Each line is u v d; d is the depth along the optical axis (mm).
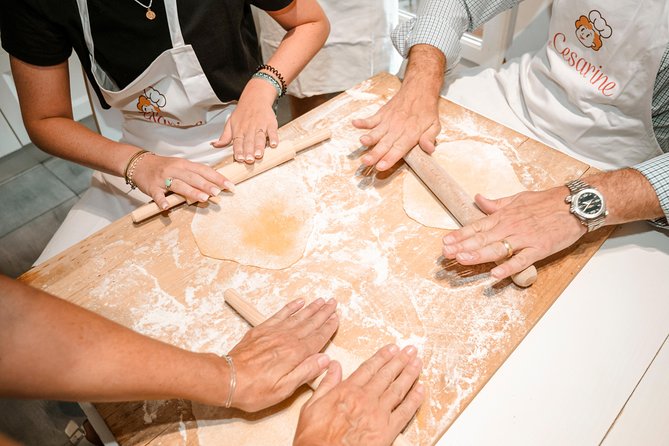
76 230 1329
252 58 1472
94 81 1307
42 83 1196
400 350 786
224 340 834
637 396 755
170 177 1055
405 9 2473
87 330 604
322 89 2090
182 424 746
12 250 2105
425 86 1204
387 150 1076
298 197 1054
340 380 748
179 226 1015
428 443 707
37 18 1110
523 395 761
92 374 595
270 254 952
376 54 2000
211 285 912
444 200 1000
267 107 1233
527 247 877
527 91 1382
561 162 1091
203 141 1434
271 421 745
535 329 836
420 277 900
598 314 852
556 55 1279
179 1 1137
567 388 767
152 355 651
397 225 991
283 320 813
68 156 1224
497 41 1941
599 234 962
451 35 1319
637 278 904
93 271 942
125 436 737
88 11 1126
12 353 544
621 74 1127
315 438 660
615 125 1203
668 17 1001
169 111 1328
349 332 829
